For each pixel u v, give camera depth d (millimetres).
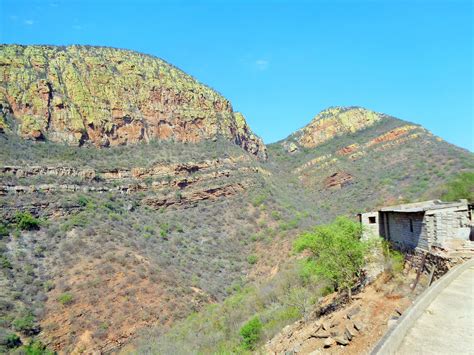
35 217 57812
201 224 75000
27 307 40406
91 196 68562
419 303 12242
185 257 61469
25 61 88188
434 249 18328
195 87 112750
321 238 25625
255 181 91188
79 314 41531
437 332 10625
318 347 16625
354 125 154000
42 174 67938
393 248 23828
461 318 11320
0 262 45781
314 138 158375
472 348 9484
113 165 80250
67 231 56219
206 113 108750
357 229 26203
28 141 76188
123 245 56688
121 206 70812
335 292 27625
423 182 87250
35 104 82625
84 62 97875
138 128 94188
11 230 53156
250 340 27031
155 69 108500
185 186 82938
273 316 30641
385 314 15875
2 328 36500
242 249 69250
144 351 35125
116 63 103250
